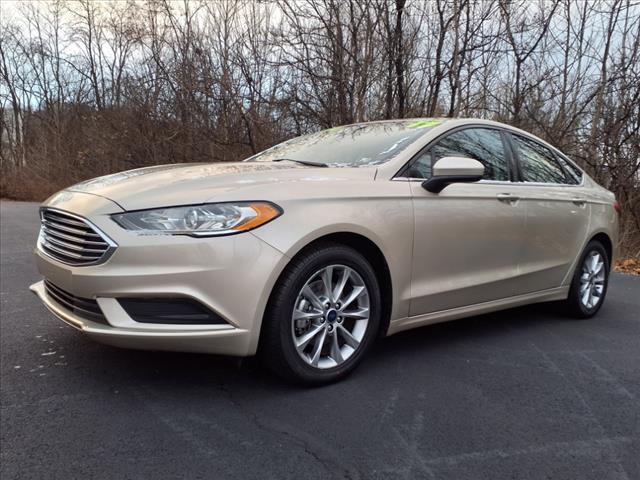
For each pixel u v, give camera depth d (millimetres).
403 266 3238
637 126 9422
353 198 3023
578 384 3156
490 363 3461
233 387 2934
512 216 3879
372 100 10789
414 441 2438
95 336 2646
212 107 12883
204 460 2238
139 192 2734
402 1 10062
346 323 3131
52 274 2895
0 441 2348
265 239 2668
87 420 2547
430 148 3580
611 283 6508
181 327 2574
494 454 2354
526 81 10398
